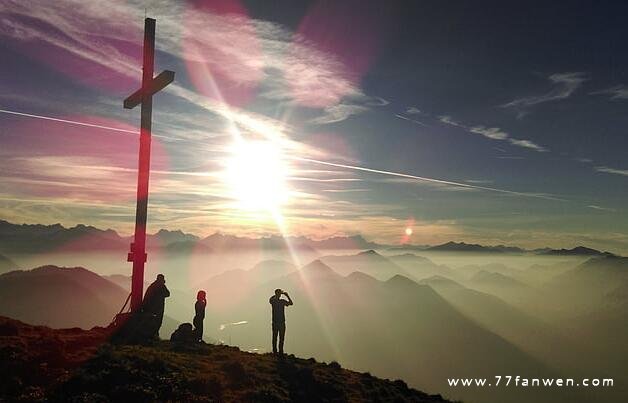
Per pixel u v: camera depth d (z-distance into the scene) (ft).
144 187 70.54
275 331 72.18
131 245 70.38
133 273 69.97
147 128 70.85
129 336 64.69
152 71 71.31
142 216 70.28
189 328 72.23
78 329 66.64
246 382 54.08
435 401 70.03
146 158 70.69
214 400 47.47
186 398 46.60
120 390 44.88
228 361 59.31
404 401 63.57
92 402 42.11
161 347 63.62
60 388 44.09
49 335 58.23
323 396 56.95
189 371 52.75
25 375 45.32
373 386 66.08
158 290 69.77
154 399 44.83
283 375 60.23
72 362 49.73
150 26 71.46
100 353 52.13
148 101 70.95
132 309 69.21
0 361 45.96
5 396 41.60
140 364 51.01
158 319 68.54
